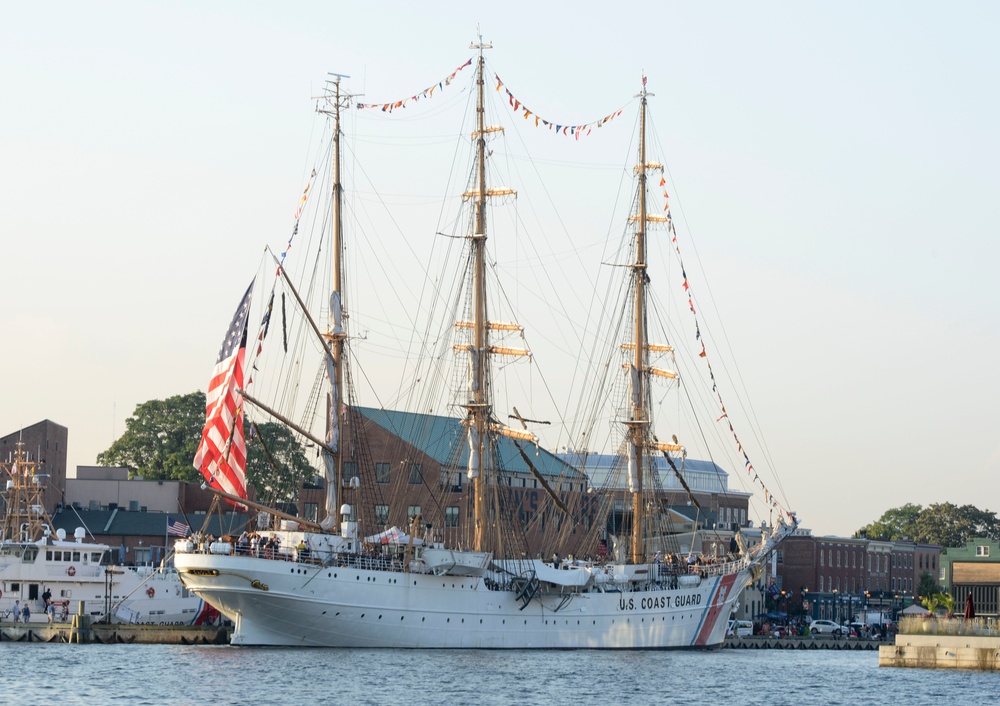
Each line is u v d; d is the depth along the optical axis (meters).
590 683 109.94
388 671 111.38
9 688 99.25
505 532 154.88
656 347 163.62
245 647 126.62
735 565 159.62
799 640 199.50
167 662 116.38
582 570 140.88
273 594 122.75
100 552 154.00
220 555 121.88
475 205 152.00
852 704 101.31
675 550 166.38
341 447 139.38
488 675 111.25
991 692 109.25
